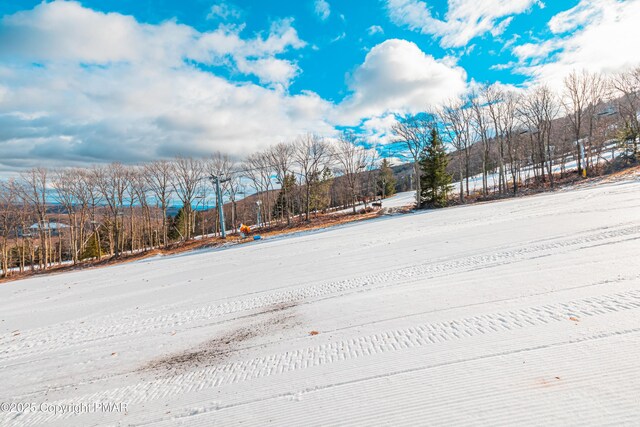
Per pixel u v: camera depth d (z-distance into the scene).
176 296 10.26
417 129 38.16
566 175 37.50
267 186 48.12
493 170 53.00
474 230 13.62
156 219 50.59
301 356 4.52
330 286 8.46
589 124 39.00
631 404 2.48
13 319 10.31
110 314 9.07
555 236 9.52
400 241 14.27
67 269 33.94
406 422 2.73
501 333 4.08
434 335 4.38
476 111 38.38
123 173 41.09
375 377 3.56
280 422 3.03
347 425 2.82
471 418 2.64
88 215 44.00
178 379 4.50
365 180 68.75
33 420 3.91
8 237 38.91
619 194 16.97
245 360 4.77
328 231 26.78
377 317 5.49
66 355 6.23
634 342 3.33
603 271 5.85
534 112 38.25
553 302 4.81
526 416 2.55
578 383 2.84
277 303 7.70
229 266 15.52
